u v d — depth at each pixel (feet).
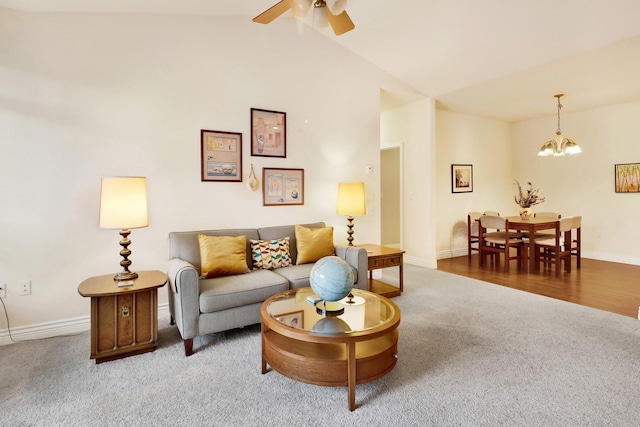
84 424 5.69
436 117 19.61
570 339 8.79
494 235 18.60
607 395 6.40
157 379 7.08
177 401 6.31
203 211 11.41
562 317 10.34
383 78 15.58
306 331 6.26
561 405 6.11
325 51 13.83
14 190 8.89
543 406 6.08
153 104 10.57
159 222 10.72
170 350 8.42
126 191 8.30
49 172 9.26
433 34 12.37
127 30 10.18
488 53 12.69
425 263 17.74
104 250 10.00
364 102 14.98
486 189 21.94
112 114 10.00
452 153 20.35
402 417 5.82
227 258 9.82
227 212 11.83
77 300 9.71
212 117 11.50
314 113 13.64
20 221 8.98
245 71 12.07
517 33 11.27
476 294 12.76
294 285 9.71
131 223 8.35
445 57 13.57
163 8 10.30
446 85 15.75
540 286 13.80
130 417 5.86
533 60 12.54
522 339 8.82
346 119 14.48
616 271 16.25
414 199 18.33
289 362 6.64
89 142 9.71
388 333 7.07
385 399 6.32
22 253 9.03
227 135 11.74
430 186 17.46
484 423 5.65
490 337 8.96
